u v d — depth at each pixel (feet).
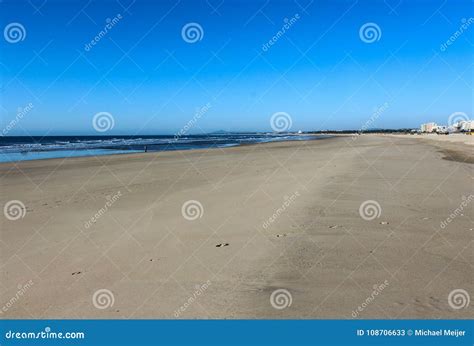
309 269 15.70
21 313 12.87
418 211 25.41
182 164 64.59
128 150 120.67
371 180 38.88
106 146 154.61
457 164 58.08
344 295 13.43
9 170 57.52
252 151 104.17
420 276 14.92
